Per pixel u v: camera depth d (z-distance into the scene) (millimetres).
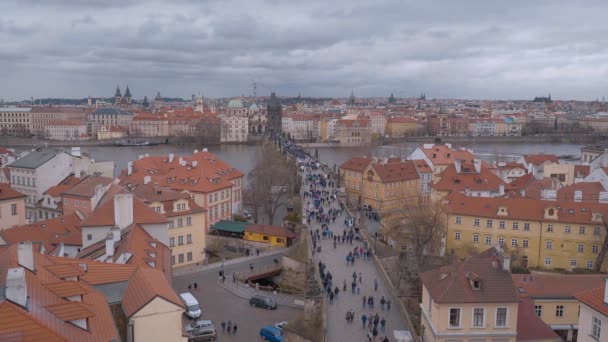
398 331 81000
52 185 184125
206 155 191875
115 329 56031
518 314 81312
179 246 136125
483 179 181125
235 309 109688
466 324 74688
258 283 130125
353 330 86688
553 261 135875
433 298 76188
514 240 138500
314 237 140625
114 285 68625
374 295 102375
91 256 94312
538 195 163375
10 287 45469
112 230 96562
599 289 61594
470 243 142125
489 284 76188
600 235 131500
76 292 56406
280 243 152375
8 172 192250
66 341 44281
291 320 97062
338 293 103000
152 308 61938
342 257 126000
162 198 133875
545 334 77312
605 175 174125
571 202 138250
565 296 89000
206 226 162875
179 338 63969
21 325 42938
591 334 59844
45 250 103250
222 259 142625
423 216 140125
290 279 130250
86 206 148500
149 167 185000
